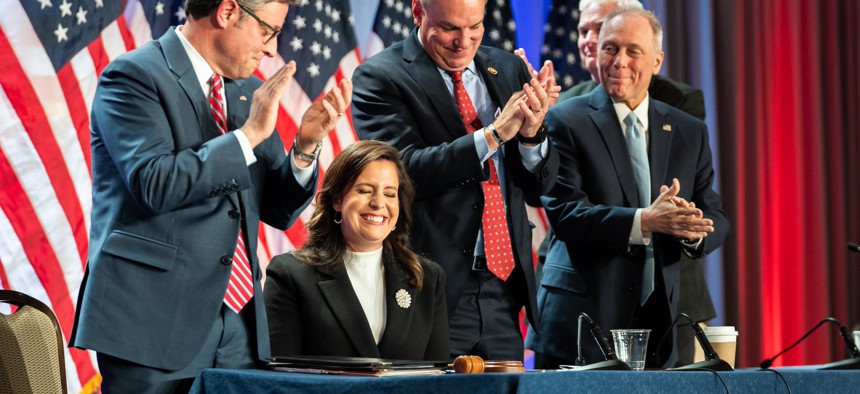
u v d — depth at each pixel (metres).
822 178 11.21
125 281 4.11
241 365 4.37
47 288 6.84
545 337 6.04
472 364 3.79
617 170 6.10
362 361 3.88
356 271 4.91
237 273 4.41
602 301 5.89
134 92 4.20
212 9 4.37
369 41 8.70
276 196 4.59
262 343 4.44
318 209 5.00
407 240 5.04
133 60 4.28
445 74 5.80
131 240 4.13
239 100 4.64
